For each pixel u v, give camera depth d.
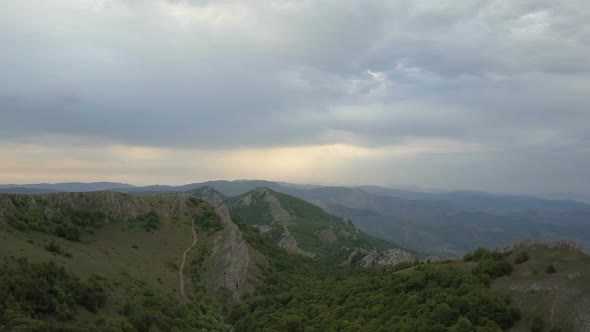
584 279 70.31
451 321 68.25
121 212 167.25
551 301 68.81
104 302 93.44
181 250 161.50
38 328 67.31
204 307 122.12
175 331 90.25
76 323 78.81
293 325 95.06
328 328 85.19
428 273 89.88
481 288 75.38
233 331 110.00
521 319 68.31
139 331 85.00
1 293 72.69
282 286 153.25
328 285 125.38
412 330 68.56
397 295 87.06
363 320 82.25
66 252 114.62
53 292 83.38
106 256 130.00
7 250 96.44
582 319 63.81
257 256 172.75
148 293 112.19
